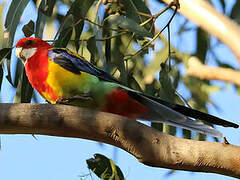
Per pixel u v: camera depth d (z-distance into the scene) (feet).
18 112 20.27
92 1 29.96
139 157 21.04
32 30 31.55
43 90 27.32
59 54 26.99
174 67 35.58
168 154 20.67
